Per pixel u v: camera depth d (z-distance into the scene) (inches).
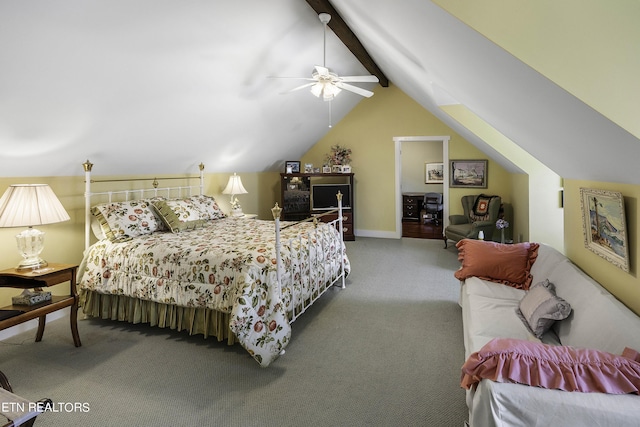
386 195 275.7
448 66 82.7
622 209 69.6
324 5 125.3
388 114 268.4
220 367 96.7
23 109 96.1
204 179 204.1
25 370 96.0
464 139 251.9
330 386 87.0
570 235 109.6
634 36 46.3
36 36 81.4
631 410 45.4
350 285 163.6
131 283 118.3
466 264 122.0
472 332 82.1
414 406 78.9
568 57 48.3
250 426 73.7
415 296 148.2
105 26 90.0
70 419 76.5
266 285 101.3
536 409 48.0
